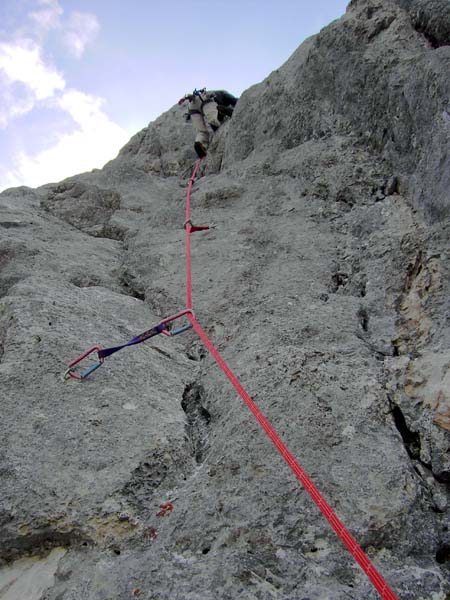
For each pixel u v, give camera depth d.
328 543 2.51
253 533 2.54
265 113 7.53
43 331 3.91
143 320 4.66
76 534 2.71
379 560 2.47
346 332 3.86
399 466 2.79
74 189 7.70
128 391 3.54
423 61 5.13
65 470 2.90
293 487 2.70
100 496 2.79
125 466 2.96
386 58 5.93
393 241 4.68
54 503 2.74
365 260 4.77
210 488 2.80
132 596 2.33
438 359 3.26
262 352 3.69
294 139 7.02
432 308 3.66
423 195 4.78
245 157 7.64
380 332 3.86
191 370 4.07
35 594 2.53
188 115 8.66
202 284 4.92
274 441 2.55
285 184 6.33
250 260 5.13
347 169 5.96
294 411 3.11
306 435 2.96
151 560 2.49
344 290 4.60
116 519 2.72
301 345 3.79
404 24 6.16
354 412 3.12
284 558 2.45
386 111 5.83
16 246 5.76
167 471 3.02
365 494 2.67
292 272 4.83
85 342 3.93
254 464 2.84
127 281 5.52
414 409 3.15
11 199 7.60
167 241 5.89
